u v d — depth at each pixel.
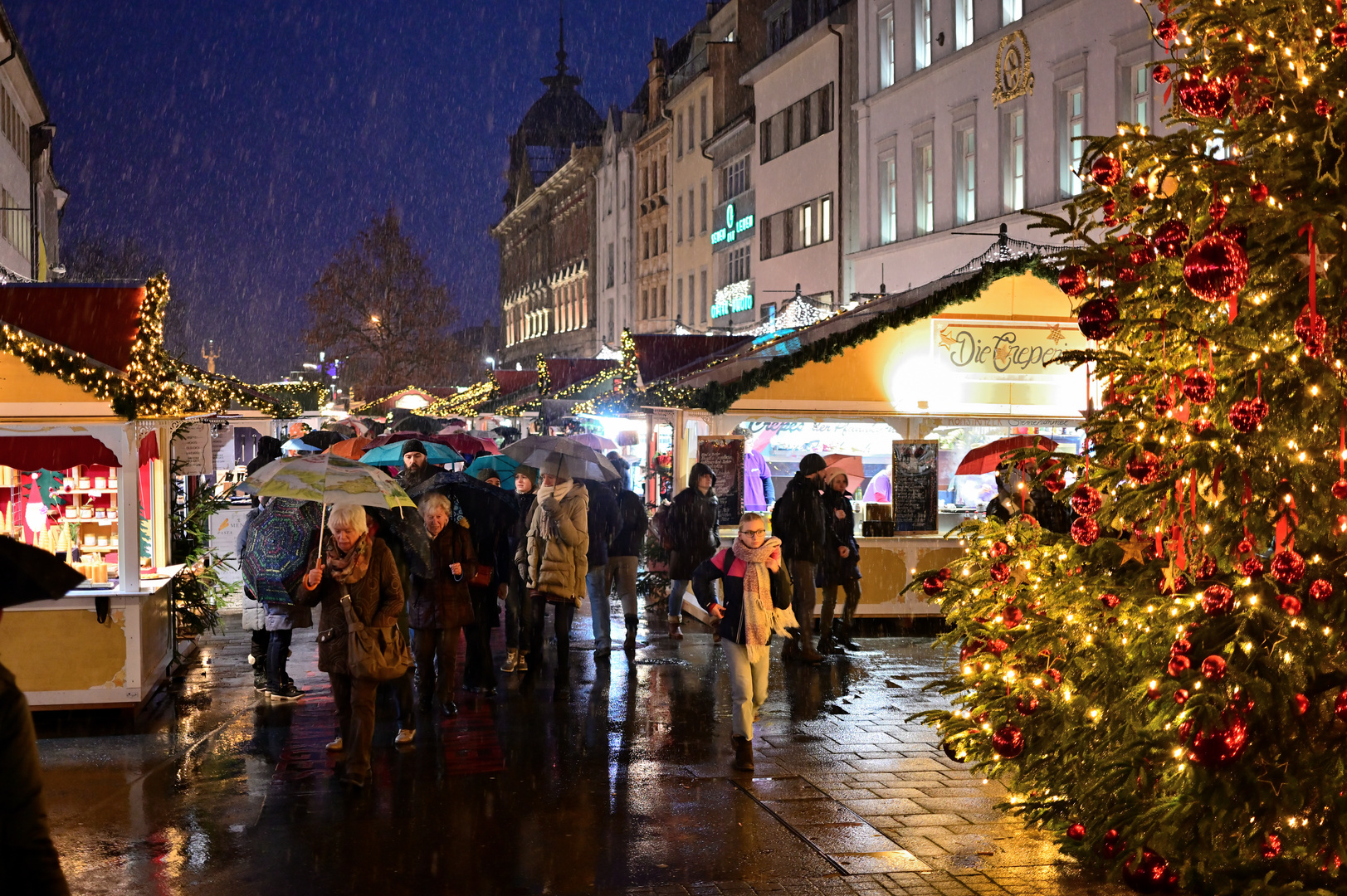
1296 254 6.05
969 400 16.14
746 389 15.59
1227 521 6.34
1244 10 6.21
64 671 10.27
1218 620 5.93
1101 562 7.27
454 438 19.95
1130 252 6.69
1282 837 6.08
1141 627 6.80
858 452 18.56
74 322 11.09
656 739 9.65
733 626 8.80
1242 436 6.08
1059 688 7.20
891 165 37.22
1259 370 6.08
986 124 32.09
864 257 38.75
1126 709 6.73
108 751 9.31
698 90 55.66
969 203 33.47
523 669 12.66
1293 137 5.95
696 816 7.61
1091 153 6.73
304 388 34.09
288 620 11.01
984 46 31.95
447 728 10.01
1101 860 6.69
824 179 41.84
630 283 68.81
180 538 13.46
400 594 8.37
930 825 7.43
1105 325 6.70
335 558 8.20
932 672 12.54
